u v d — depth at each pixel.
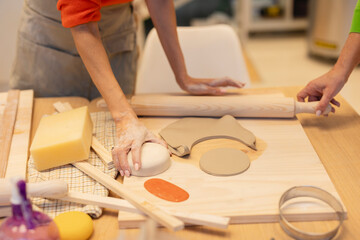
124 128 0.88
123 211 0.73
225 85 1.18
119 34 1.37
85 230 0.69
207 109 1.05
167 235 0.55
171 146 0.92
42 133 0.89
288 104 1.01
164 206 0.74
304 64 3.30
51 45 1.30
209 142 0.95
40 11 1.25
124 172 0.83
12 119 1.05
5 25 2.53
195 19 4.08
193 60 1.50
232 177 0.81
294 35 4.11
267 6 4.11
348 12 3.04
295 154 0.88
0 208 0.73
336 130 1.01
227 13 4.09
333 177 0.82
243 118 1.06
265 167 0.83
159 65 1.50
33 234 0.57
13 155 0.91
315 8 3.28
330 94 0.99
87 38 0.92
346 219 0.71
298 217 0.71
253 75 3.12
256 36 4.15
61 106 1.16
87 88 1.40
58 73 1.34
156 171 0.83
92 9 0.90
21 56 1.34
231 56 1.48
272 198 0.74
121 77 1.44
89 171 0.83
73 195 0.76
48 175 0.84
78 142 0.84
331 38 3.22
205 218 0.68
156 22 1.15
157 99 1.08
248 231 0.70
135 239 0.54
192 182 0.80
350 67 0.98
